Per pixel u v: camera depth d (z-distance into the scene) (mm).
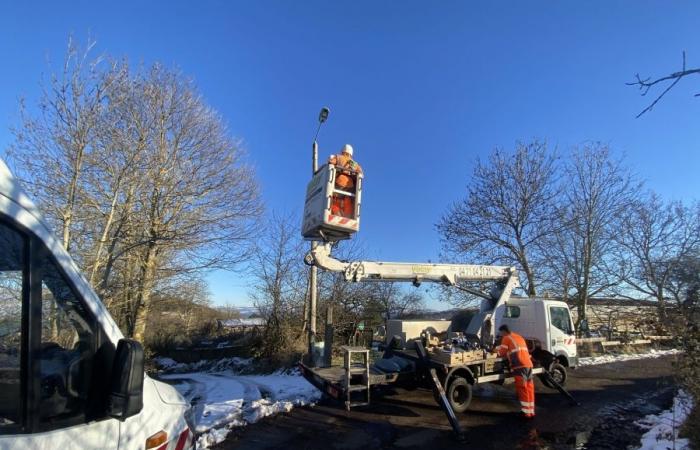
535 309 13180
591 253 24125
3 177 1860
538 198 23125
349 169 8055
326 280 19797
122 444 2215
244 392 11719
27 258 1871
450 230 24703
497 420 9336
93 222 13641
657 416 9500
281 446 7465
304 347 18188
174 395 2969
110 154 13039
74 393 2047
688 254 22422
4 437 1752
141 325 17188
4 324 1892
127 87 12945
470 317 12633
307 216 8617
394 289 22453
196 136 15688
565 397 11516
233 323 25469
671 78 3598
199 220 16016
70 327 2098
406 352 10875
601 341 21672
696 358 6418
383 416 9508
